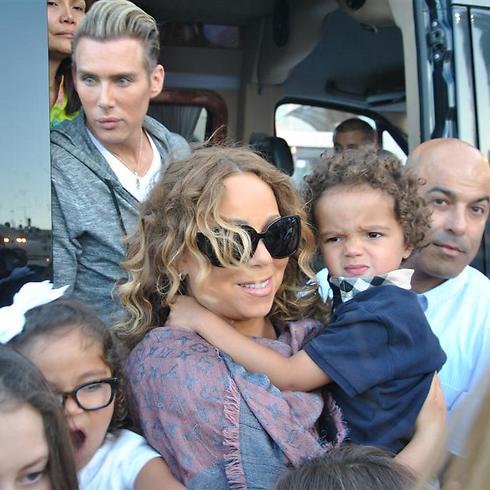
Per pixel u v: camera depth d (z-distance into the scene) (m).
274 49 3.53
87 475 1.35
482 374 0.86
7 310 1.37
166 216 1.43
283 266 1.45
